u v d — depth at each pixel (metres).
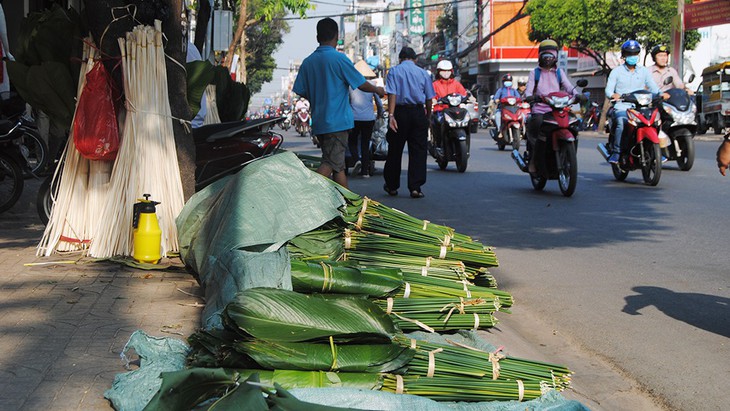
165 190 6.43
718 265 6.84
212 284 4.76
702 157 17.62
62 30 6.84
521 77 61.41
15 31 15.50
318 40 8.66
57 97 6.66
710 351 4.70
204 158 8.23
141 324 4.58
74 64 6.83
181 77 6.67
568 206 10.29
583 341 4.95
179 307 4.95
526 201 10.80
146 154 6.36
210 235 5.48
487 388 3.60
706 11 33.72
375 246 5.36
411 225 5.63
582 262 7.03
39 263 6.12
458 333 4.52
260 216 5.14
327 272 4.46
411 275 4.81
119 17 6.56
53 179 6.72
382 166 17.11
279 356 3.44
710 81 29.41
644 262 7.00
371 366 3.54
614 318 5.38
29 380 3.70
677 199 10.80
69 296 5.19
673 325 5.21
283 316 3.64
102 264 6.16
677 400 4.00
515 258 7.22
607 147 12.93
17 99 10.13
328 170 8.63
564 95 10.95
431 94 11.06
